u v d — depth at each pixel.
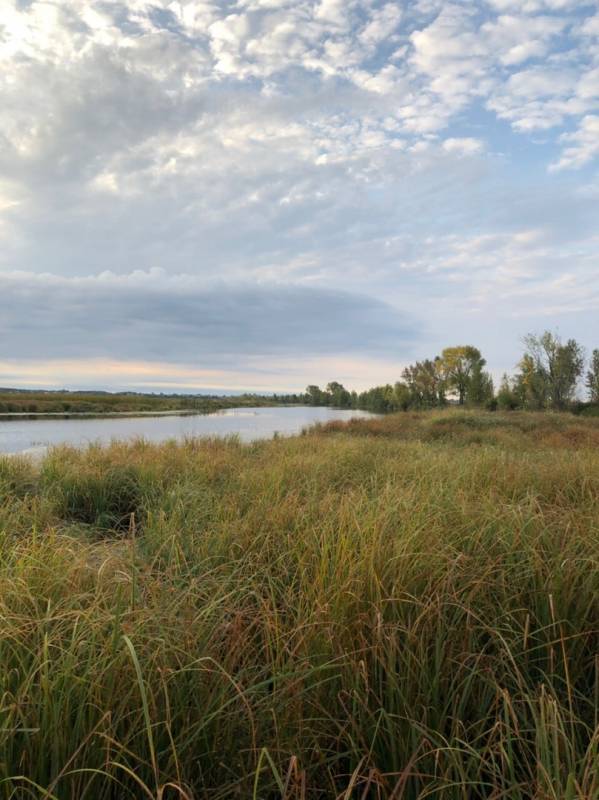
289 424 32.94
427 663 2.08
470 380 55.59
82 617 2.17
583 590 2.54
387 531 3.16
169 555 3.60
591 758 1.58
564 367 40.94
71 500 6.96
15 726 1.56
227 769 1.71
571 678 2.22
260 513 4.46
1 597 2.26
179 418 42.88
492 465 6.58
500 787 1.62
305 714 1.95
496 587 2.70
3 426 29.41
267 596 2.92
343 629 2.17
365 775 1.79
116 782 1.59
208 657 1.89
